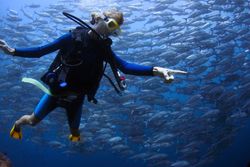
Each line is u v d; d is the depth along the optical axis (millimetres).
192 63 13469
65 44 2783
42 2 16766
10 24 15500
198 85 13641
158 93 13945
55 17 15242
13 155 19781
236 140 17922
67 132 14836
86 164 19766
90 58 2725
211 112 13344
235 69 13992
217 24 14203
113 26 2754
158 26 14555
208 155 13234
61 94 2760
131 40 14555
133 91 13938
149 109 13844
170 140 13188
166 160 13109
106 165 19562
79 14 15883
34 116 2922
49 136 16250
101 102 14070
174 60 13695
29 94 15422
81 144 14172
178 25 14383
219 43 14086
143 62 13938
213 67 14180
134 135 13781
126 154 13523
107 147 14664
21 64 14773
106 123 14273
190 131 14250
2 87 14906
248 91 13711
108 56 2795
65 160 20203
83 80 2736
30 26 15203
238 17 14438
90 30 2777
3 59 15453
